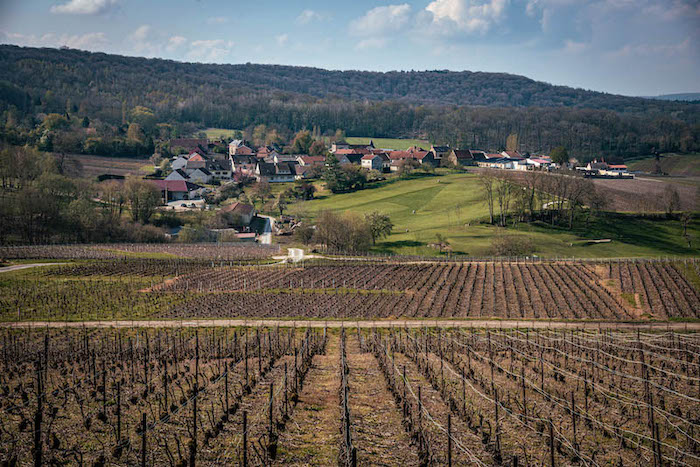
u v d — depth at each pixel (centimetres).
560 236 13112
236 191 18625
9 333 5691
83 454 2689
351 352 5088
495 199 16550
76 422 3111
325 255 11462
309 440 2889
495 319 6650
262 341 5297
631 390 3875
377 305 7294
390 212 16288
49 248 10775
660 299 7431
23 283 8156
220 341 5200
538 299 7569
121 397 3575
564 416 3372
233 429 3011
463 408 3312
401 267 9756
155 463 2595
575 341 5406
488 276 8969
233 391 3653
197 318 6606
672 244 12531
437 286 8356
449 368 4372
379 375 4156
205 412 3266
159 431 2978
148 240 12444
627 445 2980
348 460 2552
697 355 4809
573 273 9006
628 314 6900
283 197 18662
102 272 9088
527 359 4688
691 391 3900
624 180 19388
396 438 2950
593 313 6912
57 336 5672
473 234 13275
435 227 14250
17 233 11700
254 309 7050
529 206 14625
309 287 8356
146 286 8244
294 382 3722
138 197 13762
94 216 12225
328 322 6481
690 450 2931
